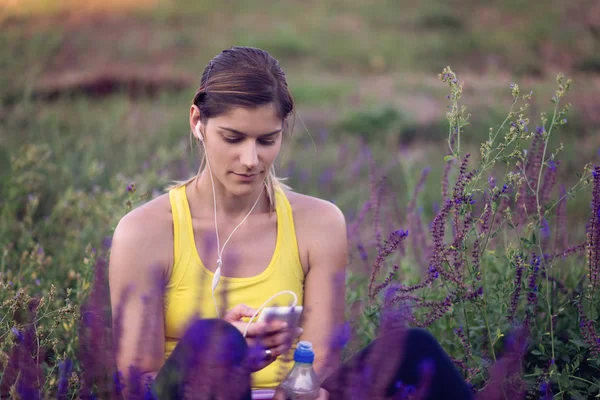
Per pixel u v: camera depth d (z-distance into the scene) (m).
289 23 20.12
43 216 5.64
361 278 4.27
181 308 2.97
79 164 6.55
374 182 4.37
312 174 7.79
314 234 3.17
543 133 3.24
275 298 3.04
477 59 17.12
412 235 4.27
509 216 3.17
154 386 2.48
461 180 3.13
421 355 2.62
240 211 3.11
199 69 14.59
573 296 3.48
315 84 13.85
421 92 13.35
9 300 2.99
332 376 2.69
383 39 18.55
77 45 14.78
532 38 18.41
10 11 9.36
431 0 22.78
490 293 3.49
